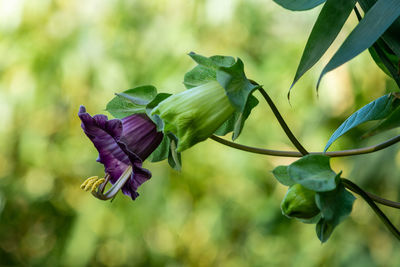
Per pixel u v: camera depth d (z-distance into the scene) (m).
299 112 1.38
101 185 0.58
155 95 0.58
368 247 1.39
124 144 0.57
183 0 1.39
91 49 1.39
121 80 1.39
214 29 1.38
